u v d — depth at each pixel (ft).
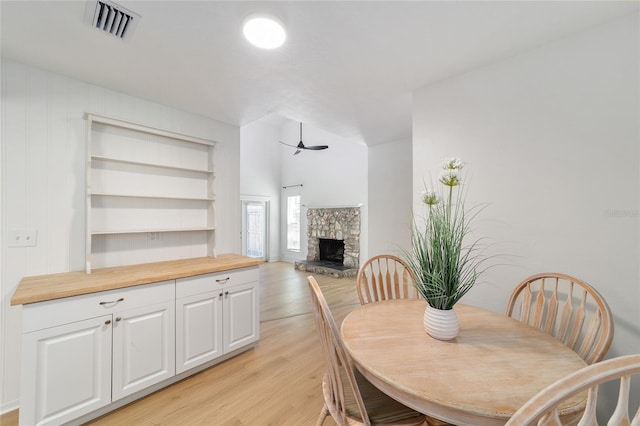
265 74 6.59
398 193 12.52
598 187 4.88
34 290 5.10
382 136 11.96
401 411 3.85
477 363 3.47
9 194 5.93
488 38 5.25
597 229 4.89
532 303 5.54
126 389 5.83
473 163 6.39
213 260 8.39
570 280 4.72
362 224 20.42
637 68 4.54
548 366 3.39
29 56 5.79
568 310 4.61
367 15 4.61
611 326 3.95
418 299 6.08
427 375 3.22
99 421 5.48
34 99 6.22
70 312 5.19
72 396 5.17
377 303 5.78
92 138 7.08
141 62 6.04
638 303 4.52
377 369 3.34
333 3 4.34
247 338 8.17
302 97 7.89
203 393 6.38
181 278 6.75
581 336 4.99
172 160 8.55
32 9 4.39
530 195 5.61
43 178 6.32
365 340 4.10
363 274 6.68
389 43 5.40
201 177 9.22
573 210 5.13
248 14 4.57
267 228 25.57
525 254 5.67
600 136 4.87
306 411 5.83
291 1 4.30
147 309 6.17
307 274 20.38
